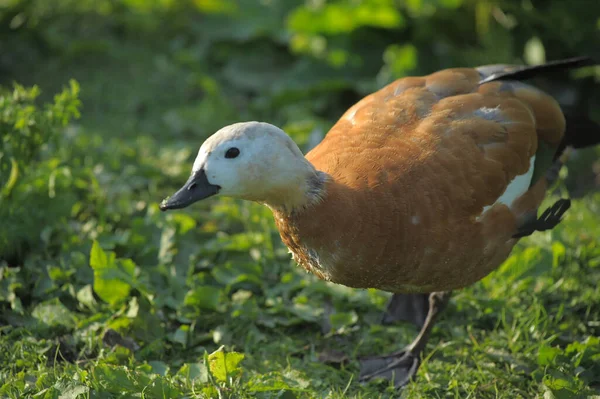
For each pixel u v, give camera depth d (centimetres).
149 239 914
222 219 1008
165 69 1406
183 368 698
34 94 885
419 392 739
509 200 714
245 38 1440
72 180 969
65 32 1458
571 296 879
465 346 809
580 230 977
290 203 645
